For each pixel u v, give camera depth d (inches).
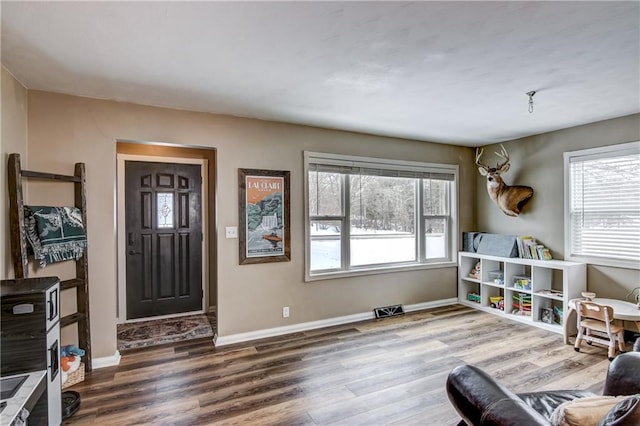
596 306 123.6
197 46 81.1
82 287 110.2
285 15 68.2
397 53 85.4
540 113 135.6
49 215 97.3
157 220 167.5
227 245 136.9
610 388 62.2
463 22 71.3
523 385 102.3
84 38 76.7
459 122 149.1
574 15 68.8
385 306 173.3
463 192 199.8
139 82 103.0
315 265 157.6
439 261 192.5
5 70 92.0
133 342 136.6
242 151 139.9
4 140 91.1
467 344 134.3
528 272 173.2
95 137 116.4
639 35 76.7
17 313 71.2
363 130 162.9
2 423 51.7
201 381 105.5
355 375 109.1
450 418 86.4
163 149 168.7
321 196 158.6
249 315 140.9
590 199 149.9
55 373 78.2
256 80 102.1
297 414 88.1
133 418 86.4
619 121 140.5
